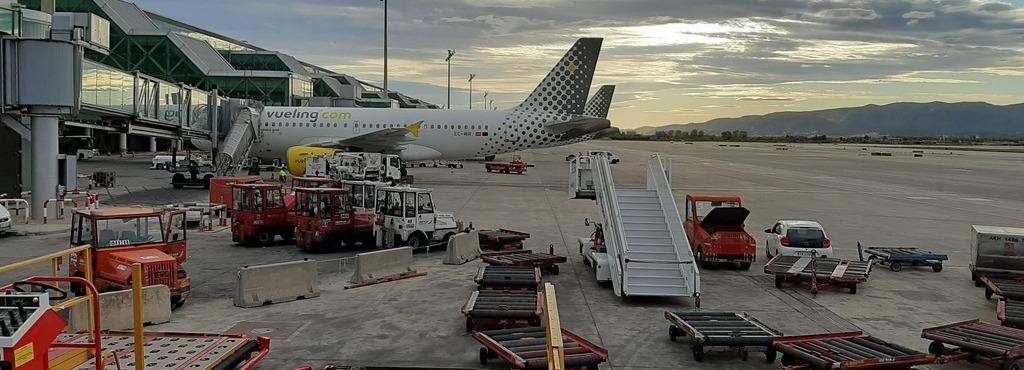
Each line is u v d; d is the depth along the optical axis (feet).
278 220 91.25
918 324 57.62
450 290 65.67
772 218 129.18
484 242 90.38
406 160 198.08
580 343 44.32
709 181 218.59
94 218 56.08
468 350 47.55
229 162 157.28
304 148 174.81
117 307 49.19
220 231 103.50
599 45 195.62
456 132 195.42
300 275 61.87
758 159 424.05
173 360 35.88
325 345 48.14
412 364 44.52
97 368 30.37
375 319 55.06
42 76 100.12
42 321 27.58
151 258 55.42
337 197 86.79
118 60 293.43
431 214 87.76
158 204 122.31
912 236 109.91
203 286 66.23
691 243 85.66
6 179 127.03
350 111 195.83
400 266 72.08
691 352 48.62
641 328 54.44
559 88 197.88
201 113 169.37
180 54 299.38
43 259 38.11
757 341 46.03
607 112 317.83
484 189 176.45
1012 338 47.73
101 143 306.35
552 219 120.06
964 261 89.15
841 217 133.18
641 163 334.03
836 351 44.06
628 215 74.23
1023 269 70.38
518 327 51.49
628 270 64.39
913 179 253.03
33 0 129.49
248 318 54.80
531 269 67.21
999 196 187.01
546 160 383.45
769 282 73.61
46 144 103.96
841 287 72.02
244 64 414.62
